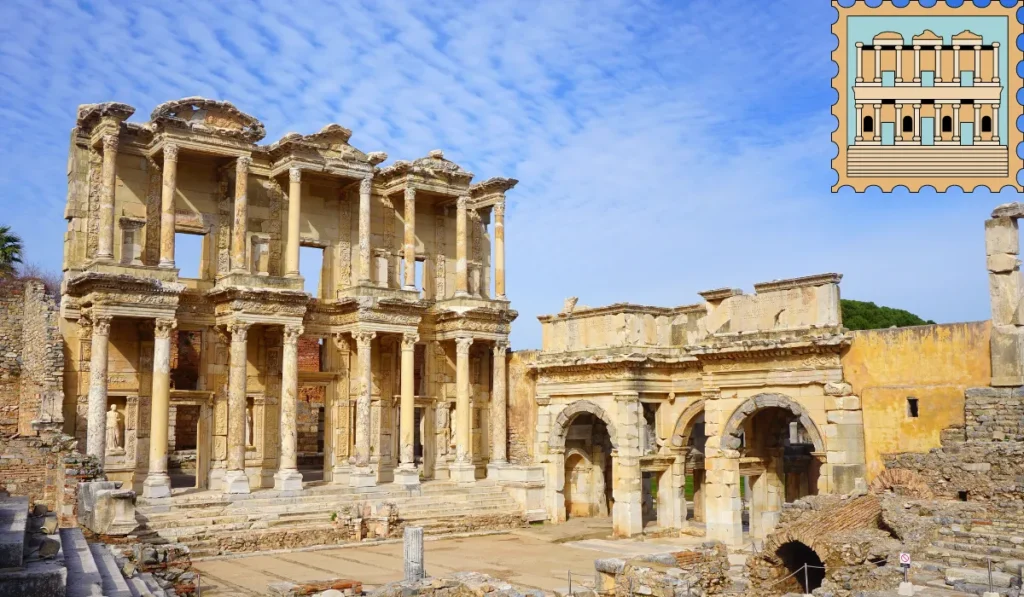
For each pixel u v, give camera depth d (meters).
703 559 30.00
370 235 55.38
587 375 49.00
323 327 52.72
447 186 56.19
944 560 26.12
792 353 39.06
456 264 57.78
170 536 39.41
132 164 48.16
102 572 23.67
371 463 53.69
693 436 53.72
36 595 16.47
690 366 47.06
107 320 43.16
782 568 29.98
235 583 33.12
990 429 32.59
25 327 47.25
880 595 23.25
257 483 49.88
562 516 51.31
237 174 48.12
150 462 43.69
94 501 30.77
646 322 47.72
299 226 50.50
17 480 34.72
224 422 48.97
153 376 44.31
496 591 27.22
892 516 28.38
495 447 55.28
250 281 47.25
